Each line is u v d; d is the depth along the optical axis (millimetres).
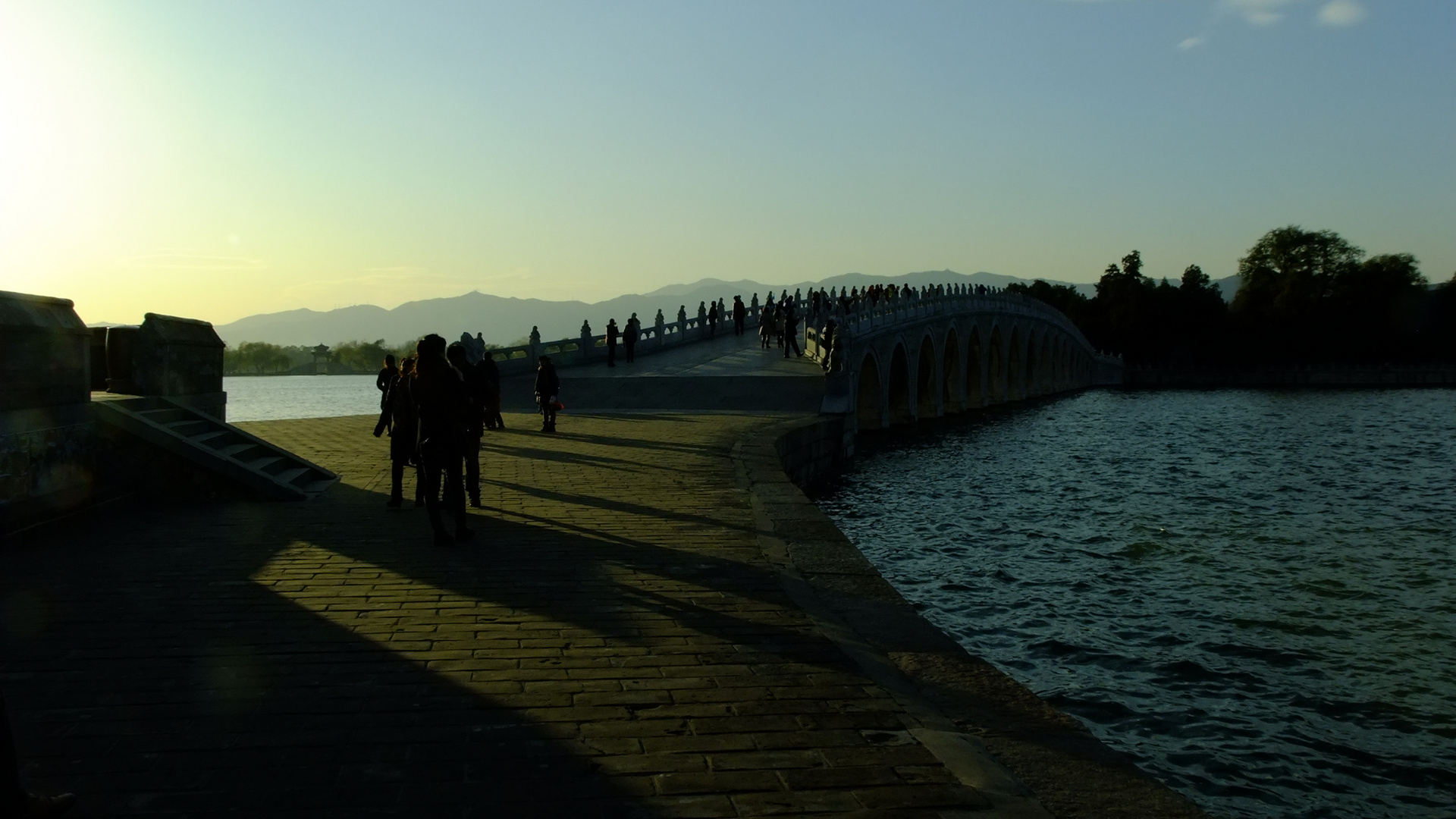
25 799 4355
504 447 21828
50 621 7793
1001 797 4727
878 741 5453
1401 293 128375
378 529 11898
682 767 5074
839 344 34188
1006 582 19141
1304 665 14172
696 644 7281
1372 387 124312
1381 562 21438
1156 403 94938
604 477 16797
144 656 6902
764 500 14188
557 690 6254
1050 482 34281
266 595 8672
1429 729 11828
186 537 11320
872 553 21766
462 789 4785
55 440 11602
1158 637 15477
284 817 4484
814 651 7133
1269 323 134375
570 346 46281
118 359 15828
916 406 63000
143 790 4754
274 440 23469
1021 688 6445
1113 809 4605
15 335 10727
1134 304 146875
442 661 6820
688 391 37219
